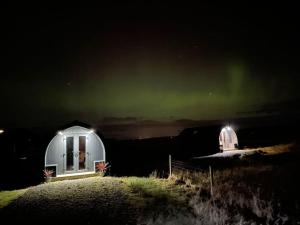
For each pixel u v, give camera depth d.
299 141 34.88
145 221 8.36
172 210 9.46
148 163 25.73
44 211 10.44
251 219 8.47
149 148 39.28
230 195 10.80
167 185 13.77
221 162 22.38
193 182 14.02
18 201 12.08
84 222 8.89
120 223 8.51
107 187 13.98
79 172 18.67
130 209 9.91
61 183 15.76
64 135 18.47
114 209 10.05
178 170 18.12
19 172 20.17
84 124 19.12
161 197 11.41
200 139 32.25
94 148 19.23
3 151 26.97
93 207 10.54
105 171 18.53
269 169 16.19
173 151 34.28
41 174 17.41
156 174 17.55
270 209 8.98
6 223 9.29
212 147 30.56
